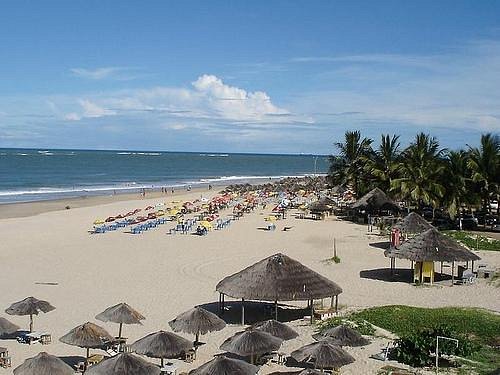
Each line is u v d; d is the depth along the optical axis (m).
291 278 24.56
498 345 21.41
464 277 32.25
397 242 40.81
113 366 16.52
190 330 20.41
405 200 61.62
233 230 52.50
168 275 34.06
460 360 19.78
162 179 134.75
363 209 57.31
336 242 45.75
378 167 63.34
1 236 47.16
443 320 24.03
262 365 20.08
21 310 22.70
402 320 24.20
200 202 77.19
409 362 19.70
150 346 18.66
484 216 53.31
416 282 32.22
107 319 21.38
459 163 51.94
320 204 63.06
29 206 69.81
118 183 114.94
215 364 16.48
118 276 33.75
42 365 16.84
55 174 136.50
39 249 41.94
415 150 56.06
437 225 53.12
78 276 33.69
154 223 55.03
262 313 26.61
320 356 17.67
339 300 28.64
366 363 19.72
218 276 33.97
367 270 35.59
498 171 50.78
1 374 19.38
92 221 57.53
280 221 58.91
